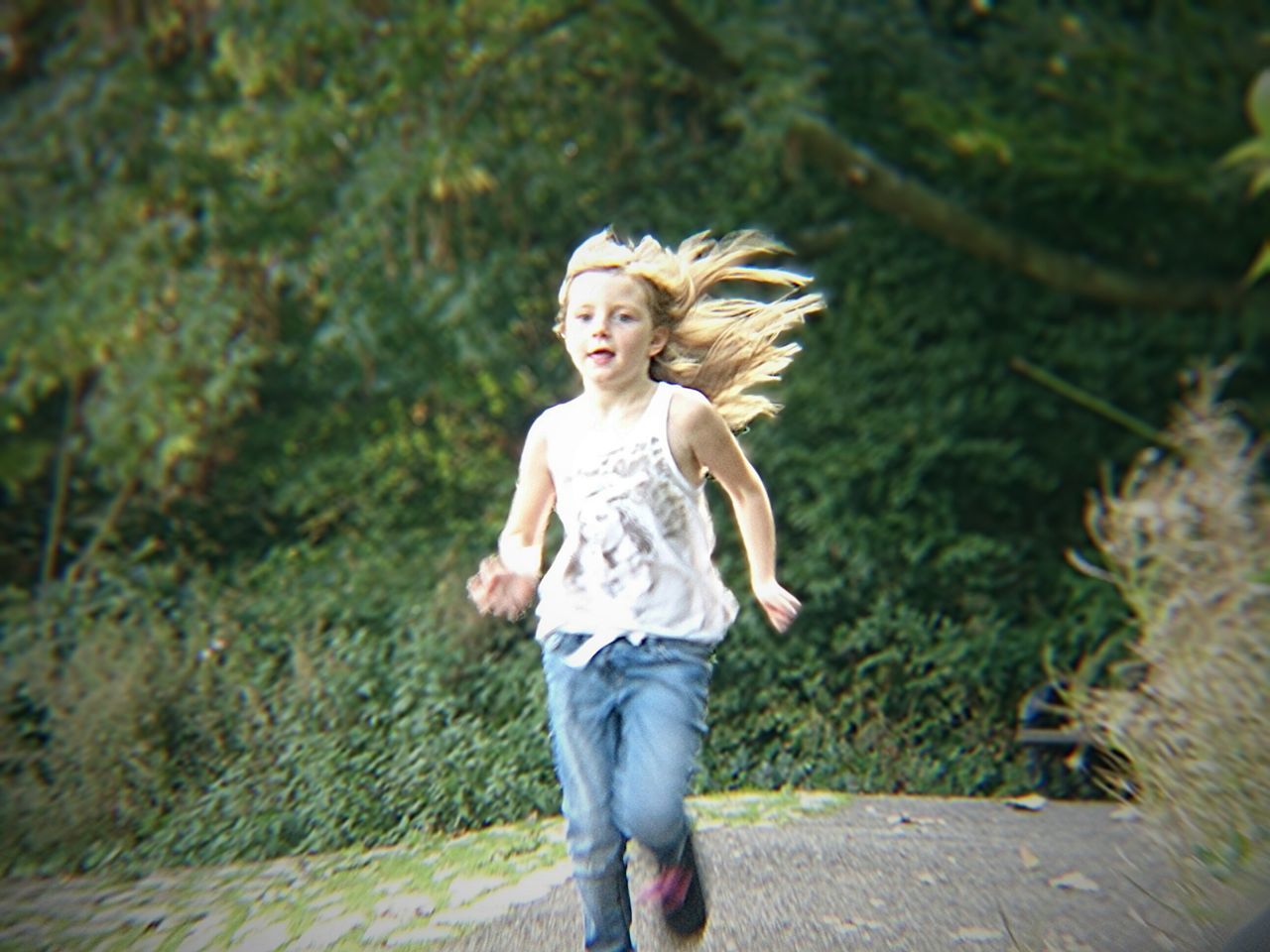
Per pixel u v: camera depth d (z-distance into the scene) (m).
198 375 9.70
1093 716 5.47
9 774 7.13
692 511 4.00
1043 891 4.77
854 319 10.45
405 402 10.05
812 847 5.38
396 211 9.84
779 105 9.84
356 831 6.21
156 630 7.73
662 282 4.05
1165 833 4.86
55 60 10.08
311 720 7.01
